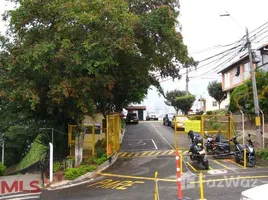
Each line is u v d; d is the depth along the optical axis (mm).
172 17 16188
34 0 13742
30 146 20578
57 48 13703
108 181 13453
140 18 16219
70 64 13531
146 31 16359
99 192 11680
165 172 14766
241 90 25109
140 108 62812
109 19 13867
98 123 22031
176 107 54000
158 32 16547
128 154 20078
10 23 14508
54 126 18266
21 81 14852
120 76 19078
